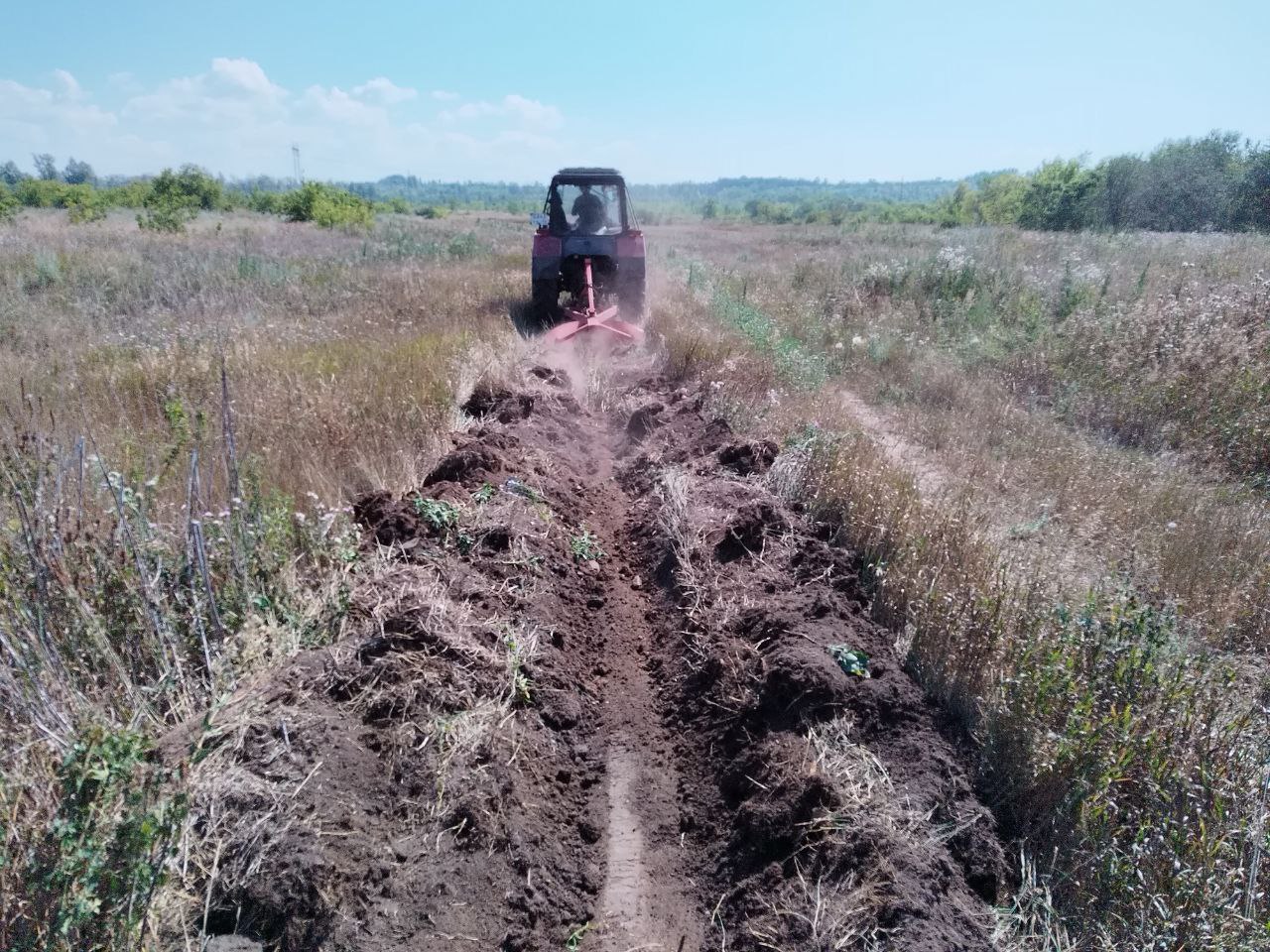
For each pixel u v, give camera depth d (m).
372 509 4.54
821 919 2.69
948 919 2.67
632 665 4.32
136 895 2.23
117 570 3.26
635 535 5.55
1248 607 4.47
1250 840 2.71
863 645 3.95
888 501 5.03
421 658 3.45
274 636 3.33
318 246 21.91
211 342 7.80
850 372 9.48
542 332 10.58
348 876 2.58
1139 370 8.39
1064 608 3.62
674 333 9.43
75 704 2.79
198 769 2.65
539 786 3.34
